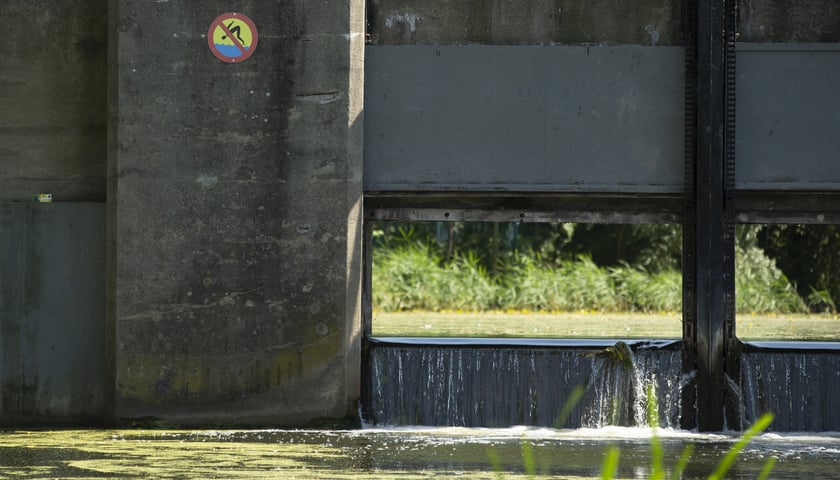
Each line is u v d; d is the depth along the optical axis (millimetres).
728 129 21547
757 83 21734
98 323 21609
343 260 20812
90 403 21578
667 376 21703
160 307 20938
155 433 20312
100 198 21938
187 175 20938
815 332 44125
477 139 21703
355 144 20906
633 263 80438
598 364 21641
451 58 21734
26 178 21984
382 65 21781
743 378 21609
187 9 20922
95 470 16484
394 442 19297
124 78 20938
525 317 58000
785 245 71375
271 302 20891
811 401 21484
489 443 19344
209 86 20922
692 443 19688
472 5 21750
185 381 20891
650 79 21734
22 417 21594
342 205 20812
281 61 20906
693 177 21656
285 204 20906
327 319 20828
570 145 21719
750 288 69812
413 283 68188
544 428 21438
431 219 22172
